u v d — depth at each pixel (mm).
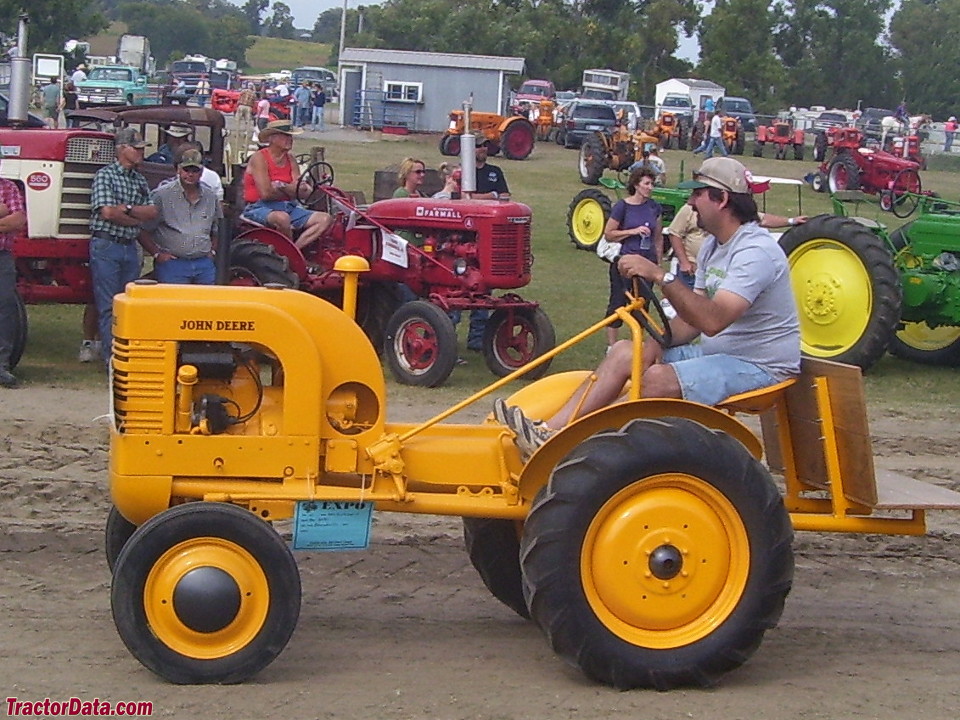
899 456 9086
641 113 52438
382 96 43312
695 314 5109
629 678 4922
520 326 11117
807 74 74250
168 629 4809
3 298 9859
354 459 5176
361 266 5219
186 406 5047
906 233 12297
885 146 39656
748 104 51188
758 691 5035
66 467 8008
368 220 11023
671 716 4695
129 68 45469
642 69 69750
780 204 28250
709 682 5000
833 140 31328
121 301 5043
